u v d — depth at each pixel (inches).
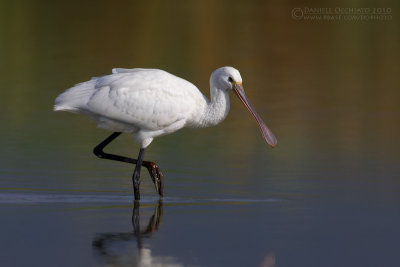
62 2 1498.5
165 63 1044.5
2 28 1250.0
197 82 938.7
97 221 480.4
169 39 1210.0
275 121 802.2
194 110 560.1
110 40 1191.6
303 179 582.6
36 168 605.0
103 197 537.0
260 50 1162.0
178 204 522.0
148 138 554.3
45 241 438.9
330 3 1494.8
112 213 499.5
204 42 1194.6
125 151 671.8
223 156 657.0
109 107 536.4
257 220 483.8
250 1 1549.0
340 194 541.3
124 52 1108.5
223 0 1561.3
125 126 552.4
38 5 1457.9
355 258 416.5
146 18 1365.7
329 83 993.5
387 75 1038.4
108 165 627.5
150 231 460.8
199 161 638.5
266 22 1352.1
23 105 844.6
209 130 764.0
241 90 567.8
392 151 673.6
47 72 990.4
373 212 500.4
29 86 923.4
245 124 792.9
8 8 1409.9
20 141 695.1
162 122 548.1
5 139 701.3
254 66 1068.5
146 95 541.6
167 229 465.4
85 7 1457.9
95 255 416.5
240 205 516.7
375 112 844.6
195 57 1091.3
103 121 546.6
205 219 486.6
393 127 773.9
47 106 845.2
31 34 1217.4
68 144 692.1
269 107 868.0
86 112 543.2
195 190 554.3
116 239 444.5
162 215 495.5
